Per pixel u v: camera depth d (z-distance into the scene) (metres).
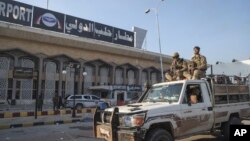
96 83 49.06
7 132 12.99
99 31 50.84
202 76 8.59
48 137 11.49
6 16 39.19
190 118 7.24
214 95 8.16
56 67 43.97
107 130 6.80
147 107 6.72
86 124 16.22
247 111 9.43
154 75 60.62
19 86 38.78
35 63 41.28
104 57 50.56
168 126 6.82
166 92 7.75
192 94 7.60
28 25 41.22
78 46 46.16
